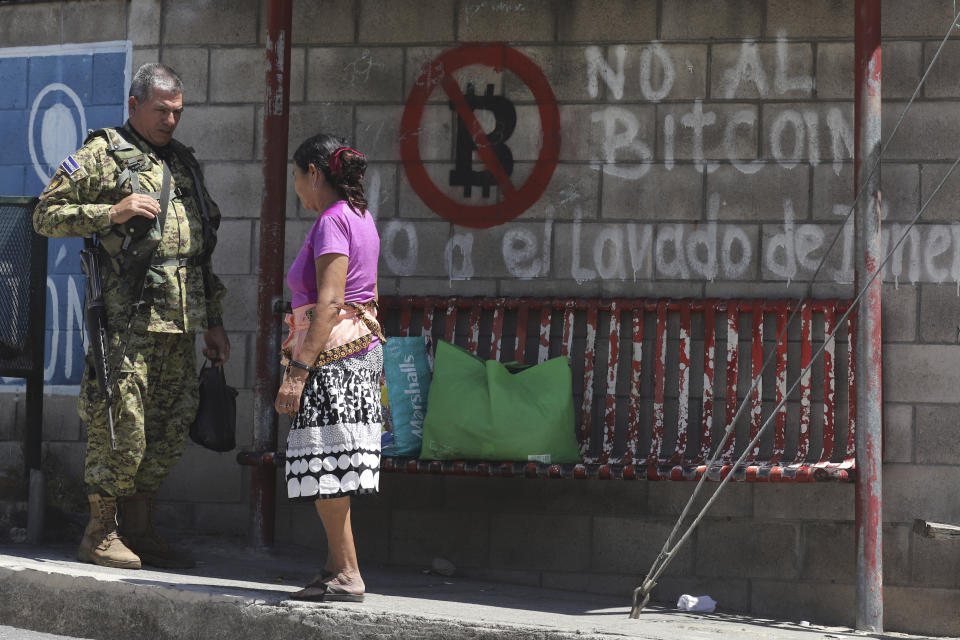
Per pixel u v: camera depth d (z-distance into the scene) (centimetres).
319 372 1020
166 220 1209
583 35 1464
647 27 1452
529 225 1468
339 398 1016
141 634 1073
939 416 1374
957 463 1368
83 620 1099
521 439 1288
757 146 1427
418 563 1452
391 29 1507
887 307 1390
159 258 1205
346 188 1045
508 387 1310
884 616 1371
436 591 1273
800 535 1379
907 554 1370
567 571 1419
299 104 1523
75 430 1560
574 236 1457
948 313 1379
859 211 1216
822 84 1416
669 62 1447
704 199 1435
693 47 1442
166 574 1191
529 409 1296
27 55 1617
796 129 1420
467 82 1488
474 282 1477
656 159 1446
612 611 1213
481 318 1453
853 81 1409
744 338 1399
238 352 1520
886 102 1407
